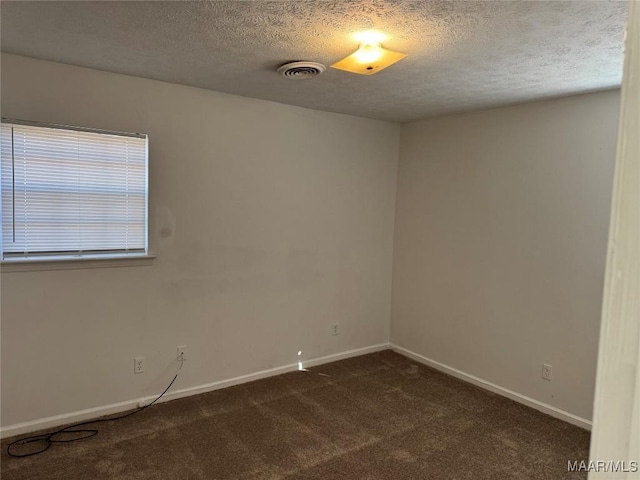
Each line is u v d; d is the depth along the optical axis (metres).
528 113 3.21
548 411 3.14
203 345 3.29
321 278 3.89
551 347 3.13
